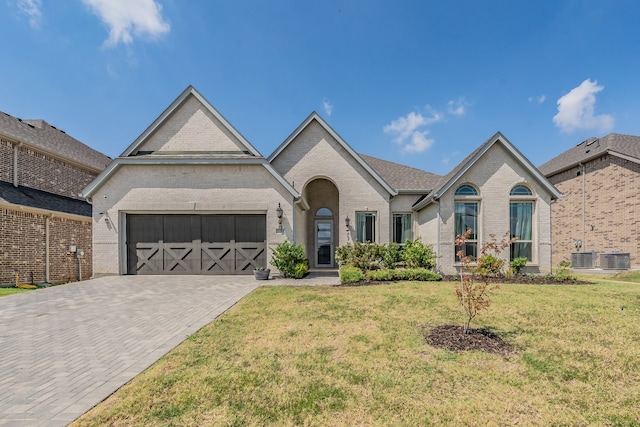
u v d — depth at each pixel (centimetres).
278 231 1244
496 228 1241
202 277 1202
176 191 1246
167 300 804
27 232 1370
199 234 1271
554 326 557
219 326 574
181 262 1265
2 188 1383
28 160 1566
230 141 1306
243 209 1247
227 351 455
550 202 1243
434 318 611
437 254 1259
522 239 1253
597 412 304
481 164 1256
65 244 1563
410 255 1216
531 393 338
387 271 1122
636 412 304
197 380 365
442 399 326
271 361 419
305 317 626
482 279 1092
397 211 1522
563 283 1042
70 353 459
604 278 1261
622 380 367
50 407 319
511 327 553
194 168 1254
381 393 337
